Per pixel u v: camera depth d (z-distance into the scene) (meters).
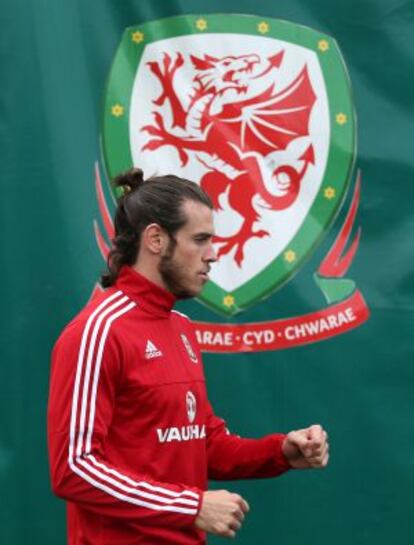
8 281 11.37
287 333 11.52
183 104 11.50
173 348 8.38
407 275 11.55
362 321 11.55
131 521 7.81
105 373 7.89
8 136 11.37
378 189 11.59
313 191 11.56
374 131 11.59
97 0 11.42
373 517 11.55
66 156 11.38
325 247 11.56
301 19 11.58
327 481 11.55
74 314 11.35
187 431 8.31
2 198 11.37
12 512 11.35
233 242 11.52
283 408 11.52
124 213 8.45
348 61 11.61
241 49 11.54
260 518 11.55
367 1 11.61
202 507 7.82
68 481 7.78
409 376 11.54
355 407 11.55
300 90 11.58
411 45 11.59
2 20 11.38
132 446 8.06
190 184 8.40
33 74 11.36
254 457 8.95
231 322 11.51
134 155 11.45
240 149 11.53
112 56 11.43
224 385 11.50
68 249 11.36
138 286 8.30
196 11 11.51
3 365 11.37
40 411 11.37
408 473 11.53
